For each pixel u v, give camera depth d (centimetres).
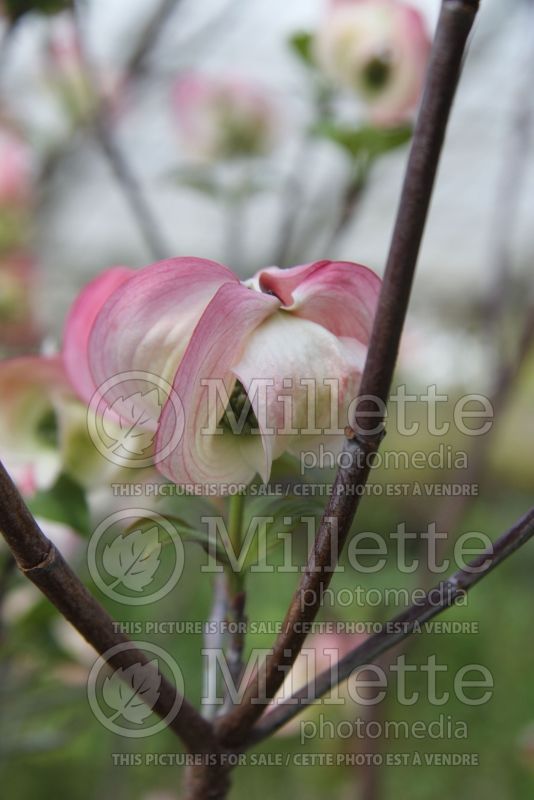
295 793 111
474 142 206
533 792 124
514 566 163
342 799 97
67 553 53
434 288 266
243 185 81
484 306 87
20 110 91
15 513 38
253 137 84
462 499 69
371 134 68
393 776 126
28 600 57
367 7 67
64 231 160
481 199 274
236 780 116
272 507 41
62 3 67
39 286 92
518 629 148
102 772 96
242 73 86
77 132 93
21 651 60
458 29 37
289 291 40
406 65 67
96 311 44
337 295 40
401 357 73
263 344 39
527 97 87
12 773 117
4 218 91
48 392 48
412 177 37
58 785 117
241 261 84
